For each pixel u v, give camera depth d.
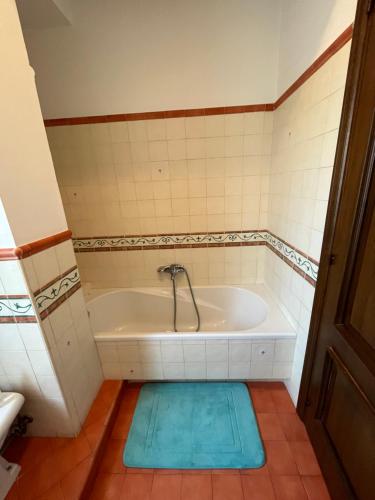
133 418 1.42
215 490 1.09
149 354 1.52
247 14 1.49
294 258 1.40
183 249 2.04
